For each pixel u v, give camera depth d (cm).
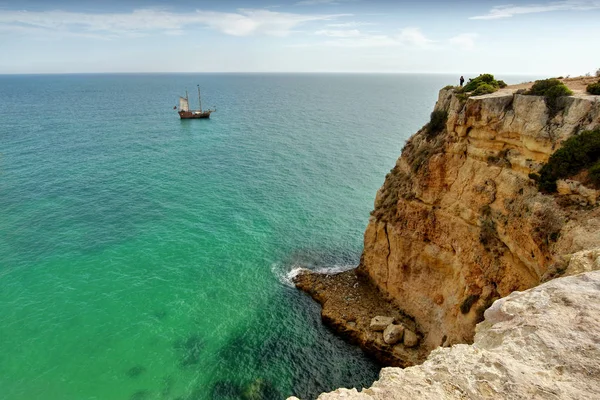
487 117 2712
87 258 4600
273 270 4506
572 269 1505
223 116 15988
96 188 6781
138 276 4294
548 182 2256
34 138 10425
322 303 3906
